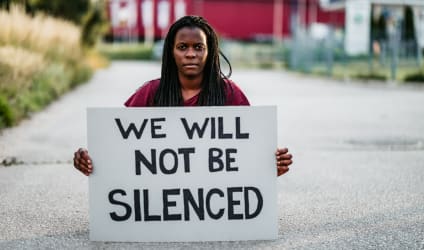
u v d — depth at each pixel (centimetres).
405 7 3153
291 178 497
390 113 988
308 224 363
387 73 2145
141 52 4922
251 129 333
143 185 331
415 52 2170
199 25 343
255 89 1605
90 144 330
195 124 332
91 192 330
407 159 584
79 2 1881
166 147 332
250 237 333
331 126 823
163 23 5350
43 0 1681
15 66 834
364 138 717
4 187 455
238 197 332
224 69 3080
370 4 3253
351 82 1988
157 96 351
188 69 340
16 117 791
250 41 5141
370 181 486
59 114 912
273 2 5141
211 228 332
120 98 1200
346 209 399
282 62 3684
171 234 331
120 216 331
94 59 2558
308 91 1538
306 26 5191
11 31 1078
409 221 371
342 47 2689
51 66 1205
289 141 695
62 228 353
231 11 5088
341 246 322
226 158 332
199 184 332
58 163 547
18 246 321
